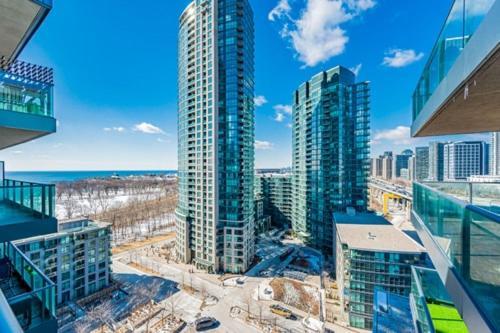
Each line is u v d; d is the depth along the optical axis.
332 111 57.00
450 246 5.82
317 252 56.28
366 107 55.72
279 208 79.12
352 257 29.30
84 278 35.16
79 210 91.12
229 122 45.78
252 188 50.50
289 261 50.38
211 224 45.09
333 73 57.09
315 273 44.53
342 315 31.14
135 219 80.94
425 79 8.15
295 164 69.75
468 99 5.78
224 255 45.09
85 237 35.38
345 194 55.97
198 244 46.94
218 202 45.41
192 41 47.81
